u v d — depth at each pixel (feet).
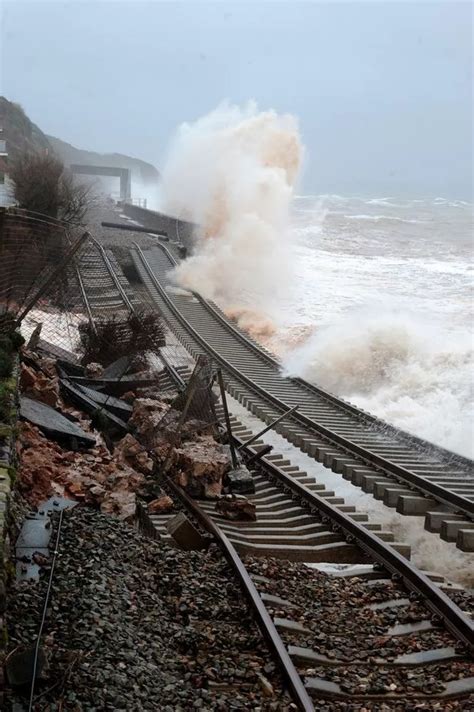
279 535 37.96
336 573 33.40
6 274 52.80
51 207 121.60
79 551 29.01
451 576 41.52
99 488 38.14
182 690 21.47
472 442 64.85
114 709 19.40
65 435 45.29
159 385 66.39
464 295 141.69
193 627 25.79
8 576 24.57
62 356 70.28
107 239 137.39
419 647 25.53
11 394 38.81
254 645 24.79
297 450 59.88
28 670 19.62
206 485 41.88
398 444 55.57
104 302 92.53
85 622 23.49
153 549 31.73
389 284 156.15
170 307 106.32
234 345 92.02
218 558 32.58
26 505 33.17
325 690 22.13
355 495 51.03
